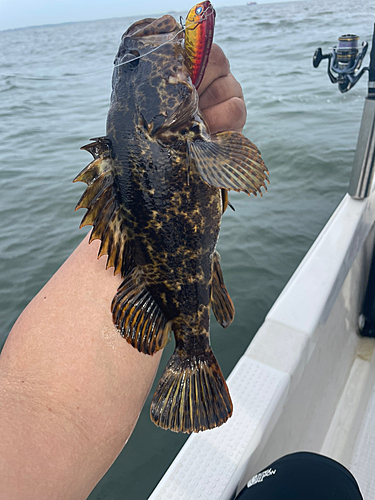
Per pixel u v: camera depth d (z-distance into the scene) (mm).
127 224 257
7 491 188
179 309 281
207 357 299
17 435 205
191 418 286
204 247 280
